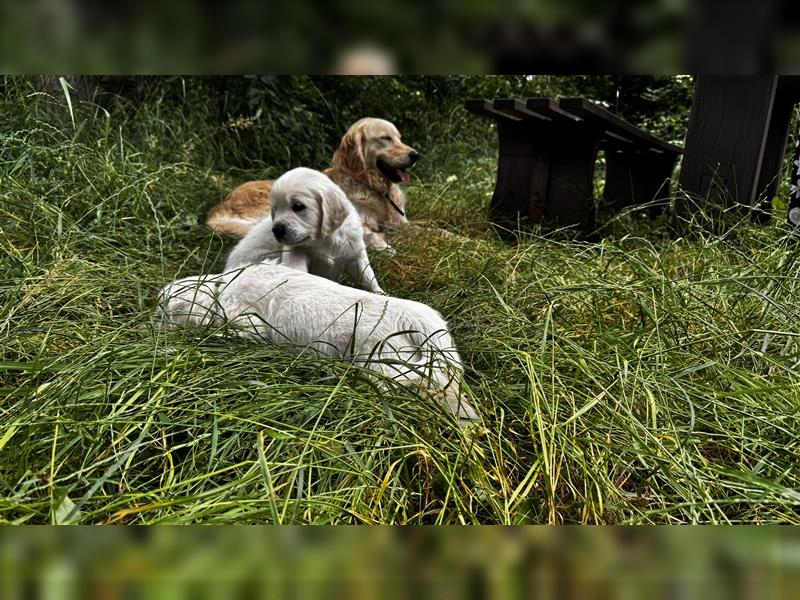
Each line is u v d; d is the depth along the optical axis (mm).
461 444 634
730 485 584
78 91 1944
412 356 777
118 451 606
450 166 3143
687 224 1534
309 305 875
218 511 507
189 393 674
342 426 664
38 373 680
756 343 910
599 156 3188
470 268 1257
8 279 953
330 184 1295
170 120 2162
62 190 1343
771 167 1971
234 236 1540
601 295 1041
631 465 646
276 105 2635
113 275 1063
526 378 789
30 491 496
